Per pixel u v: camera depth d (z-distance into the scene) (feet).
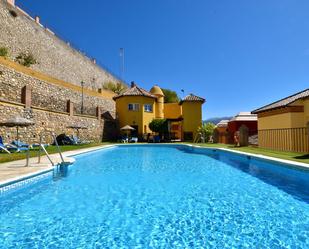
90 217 17.34
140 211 18.51
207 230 14.89
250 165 40.60
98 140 95.55
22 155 40.14
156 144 86.63
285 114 50.57
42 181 28.04
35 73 73.26
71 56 152.97
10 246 13.12
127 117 111.65
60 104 76.89
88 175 32.55
